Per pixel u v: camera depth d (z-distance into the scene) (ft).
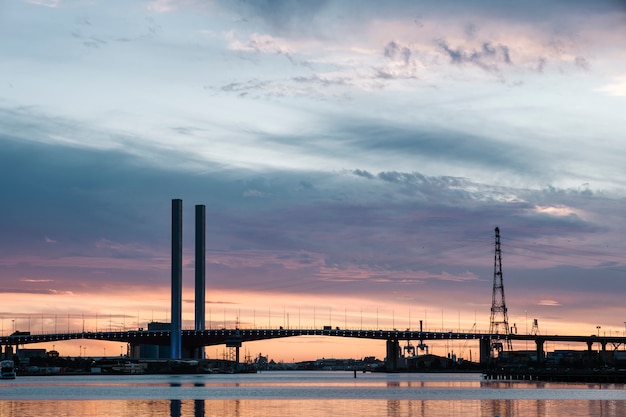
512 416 538.88
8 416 549.54
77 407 628.28
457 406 624.59
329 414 561.43
